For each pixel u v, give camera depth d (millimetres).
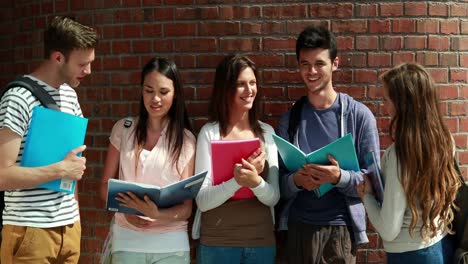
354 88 4348
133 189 3424
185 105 4387
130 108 4531
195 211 4375
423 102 3186
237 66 3889
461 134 4371
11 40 5168
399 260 3268
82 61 3461
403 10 4312
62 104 3541
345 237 3848
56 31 3426
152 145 3879
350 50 4340
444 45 4344
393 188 3205
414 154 3141
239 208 3820
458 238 3340
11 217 3396
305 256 3877
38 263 3383
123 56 4543
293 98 4379
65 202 3504
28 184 3252
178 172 3791
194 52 4426
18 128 3275
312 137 3961
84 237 4676
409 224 3240
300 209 3938
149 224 3719
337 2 4332
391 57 4328
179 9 4434
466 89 4387
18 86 3369
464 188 3338
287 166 3842
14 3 5121
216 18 4398
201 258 3877
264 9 4367
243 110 3938
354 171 3658
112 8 4566
